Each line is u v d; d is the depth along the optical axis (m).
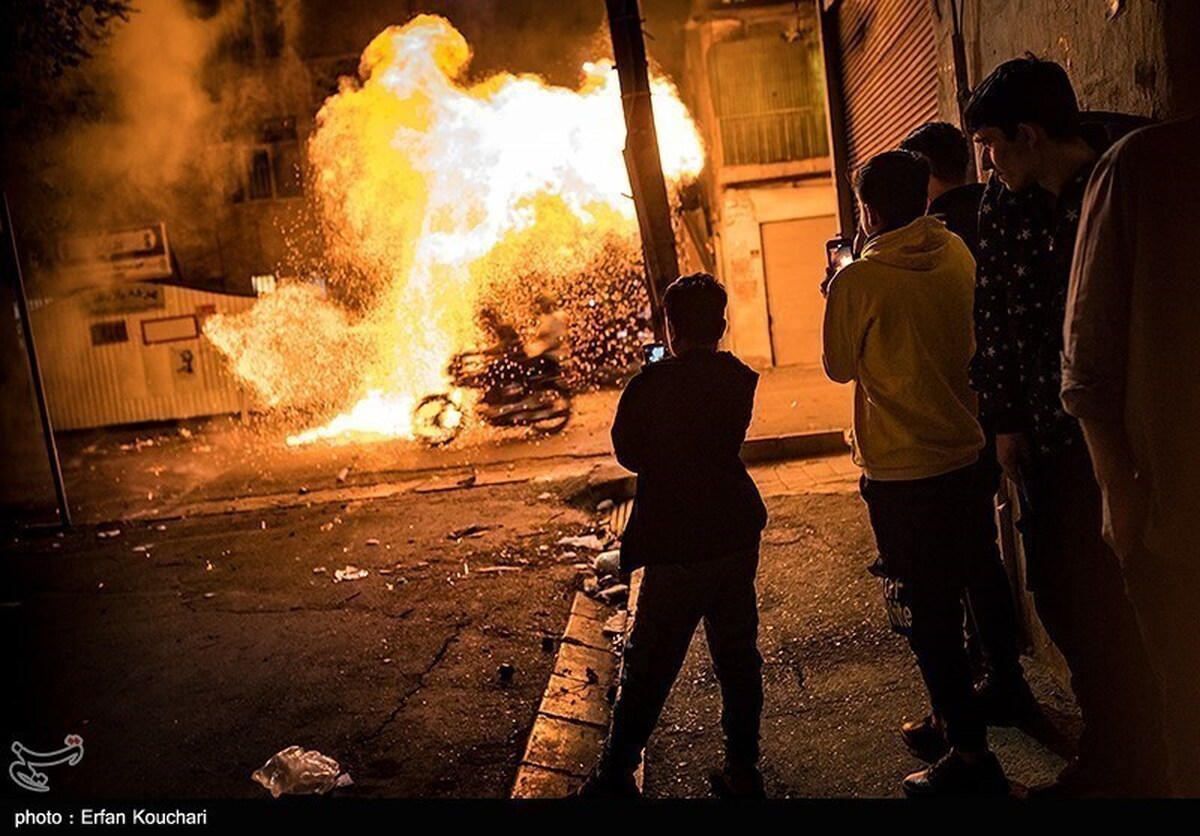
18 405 18.62
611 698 4.89
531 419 13.50
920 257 3.08
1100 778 2.91
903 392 3.05
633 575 6.52
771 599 5.47
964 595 3.77
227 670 5.76
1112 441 2.04
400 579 7.25
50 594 8.02
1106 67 3.12
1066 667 3.90
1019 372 2.87
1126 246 1.96
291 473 12.62
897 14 6.58
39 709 5.48
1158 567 2.05
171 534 9.84
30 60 15.77
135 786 4.38
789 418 11.83
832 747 3.76
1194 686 2.04
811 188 19.09
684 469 3.27
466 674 5.32
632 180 5.31
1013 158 2.64
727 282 19.50
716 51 18.70
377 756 4.44
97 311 19.41
